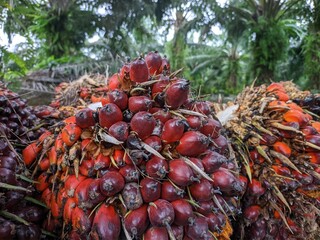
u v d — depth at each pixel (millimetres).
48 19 2275
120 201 287
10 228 294
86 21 2365
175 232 285
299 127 428
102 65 1654
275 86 487
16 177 310
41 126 425
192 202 290
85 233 292
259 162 413
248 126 423
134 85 311
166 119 303
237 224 423
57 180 324
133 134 290
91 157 301
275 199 409
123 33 2549
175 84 305
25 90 1123
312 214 422
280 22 2807
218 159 302
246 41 2986
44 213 336
